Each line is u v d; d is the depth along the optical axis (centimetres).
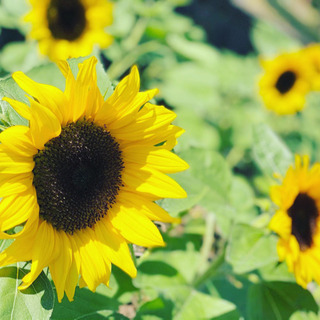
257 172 101
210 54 88
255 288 60
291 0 157
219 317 60
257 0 153
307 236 55
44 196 45
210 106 99
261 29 127
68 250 46
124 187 48
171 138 46
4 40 101
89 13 70
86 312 52
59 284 44
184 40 88
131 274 46
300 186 55
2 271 43
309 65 88
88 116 46
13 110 43
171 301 60
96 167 47
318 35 156
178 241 67
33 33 69
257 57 125
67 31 70
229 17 147
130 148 47
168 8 92
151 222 47
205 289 69
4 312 42
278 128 109
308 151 108
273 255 53
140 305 60
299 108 90
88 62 42
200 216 81
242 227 54
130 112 45
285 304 59
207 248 68
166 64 100
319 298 75
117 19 84
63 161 45
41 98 41
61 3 69
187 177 53
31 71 49
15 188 42
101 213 47
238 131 102
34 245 43
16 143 41
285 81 89
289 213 55
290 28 155
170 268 63
